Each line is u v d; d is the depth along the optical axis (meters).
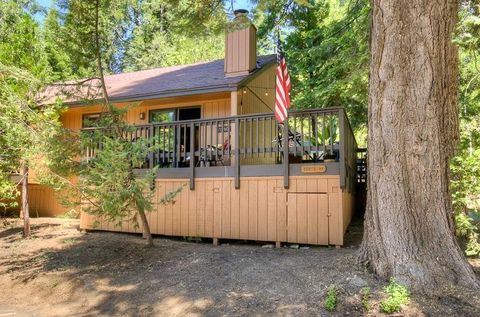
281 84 6.92
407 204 4.49
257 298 4.56
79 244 7.57
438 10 4.57
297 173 6.98
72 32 6.58
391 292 4.01
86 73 7.59
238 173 7.39
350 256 5.39
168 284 5.25
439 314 3.71
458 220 4.53
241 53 9.80
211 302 4.62
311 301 4.27
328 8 16.69
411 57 4.58
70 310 4.97
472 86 6.58
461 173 4.46
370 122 4.95
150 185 6.55
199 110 10.39
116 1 7.91
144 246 7.11
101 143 6.58
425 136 4.53
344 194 7.14
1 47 7.91
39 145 6.62
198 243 7.52
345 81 10.16
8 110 6.86
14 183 8.83
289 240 6.90
